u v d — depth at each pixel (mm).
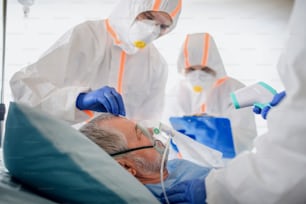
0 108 1038
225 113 2021
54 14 2104
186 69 2082
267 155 622
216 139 1516
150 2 1373
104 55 1549
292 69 577
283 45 651
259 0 2293
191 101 2197
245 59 2352
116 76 1560
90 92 1242
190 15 2381
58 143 648
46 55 1329
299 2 601
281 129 591
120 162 900
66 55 1353
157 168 950
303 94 572
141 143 938
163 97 1812
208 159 1175
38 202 621
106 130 931
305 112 562
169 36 2367
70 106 1210
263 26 2314
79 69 1446
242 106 997
